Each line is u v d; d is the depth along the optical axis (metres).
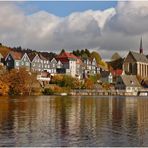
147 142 39.34
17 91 179.62
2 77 174.12
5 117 62.41
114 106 99.19
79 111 77.44
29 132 45.09
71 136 42.56
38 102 112.62
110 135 43.28
